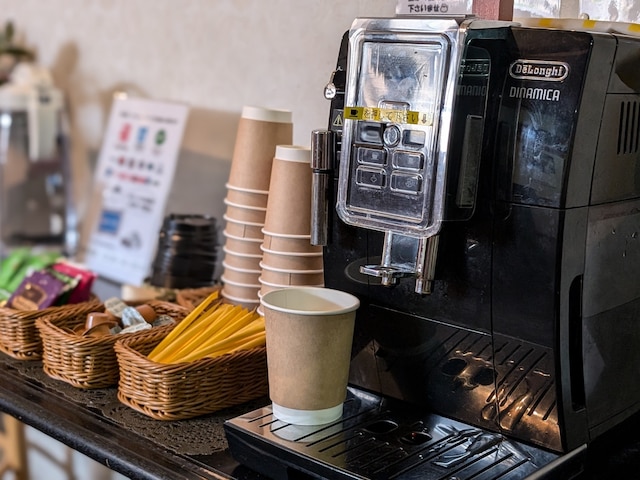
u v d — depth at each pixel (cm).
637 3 117
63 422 121
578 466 105
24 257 184
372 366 120
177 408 121
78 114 243
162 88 211
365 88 106
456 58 96
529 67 96
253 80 185
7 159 248
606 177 101
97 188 218
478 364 108
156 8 208
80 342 131
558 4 127
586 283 101
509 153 98
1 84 251
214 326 130
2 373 140
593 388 106
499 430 108
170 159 200
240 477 107
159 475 107
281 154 138
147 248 200
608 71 96
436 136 99
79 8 235
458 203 100
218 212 200
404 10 117
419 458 102
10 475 181
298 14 171
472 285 104
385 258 109
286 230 138
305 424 111
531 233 98
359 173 107
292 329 108
